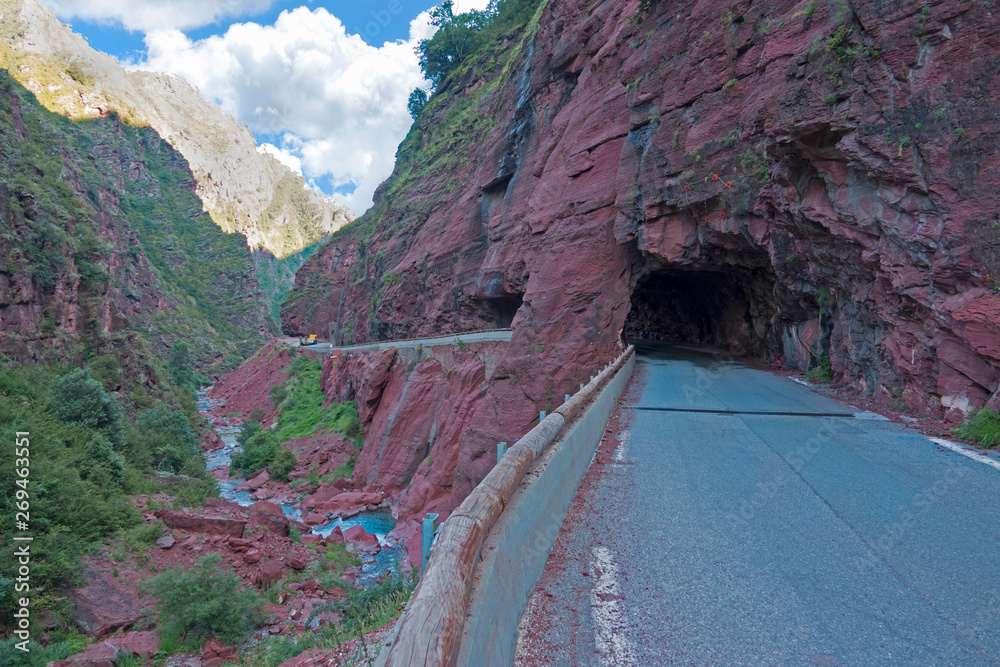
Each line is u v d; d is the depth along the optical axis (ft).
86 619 47.67
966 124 28.09
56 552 51.47
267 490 124.26
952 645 9.88
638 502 18.69
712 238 64.18
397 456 114.52
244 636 47.29
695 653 9.72
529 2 204.95
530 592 11.86
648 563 13.76
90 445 76.89
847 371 47.34
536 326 83.71
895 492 19.19
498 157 123.34
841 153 35.50
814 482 20.61
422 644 5.86
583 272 81.56
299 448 153.17
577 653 9.63
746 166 54.60
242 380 334.85
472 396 98.22
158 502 73.67
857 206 35.70
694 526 16.39
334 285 385.29
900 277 32.78
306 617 52.39
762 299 81.10
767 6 53.31
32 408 85.92
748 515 17.31
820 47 35.94
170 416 136.46
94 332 137.08
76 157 412.36
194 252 625.41
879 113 32.32
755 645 9.96
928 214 30.07
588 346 78.74
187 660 43.70
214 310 554.87
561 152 93.56
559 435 19.93
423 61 274.57
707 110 60.70
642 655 9.66
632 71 75.05
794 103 37.63
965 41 28.45
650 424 32.99
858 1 33.32
